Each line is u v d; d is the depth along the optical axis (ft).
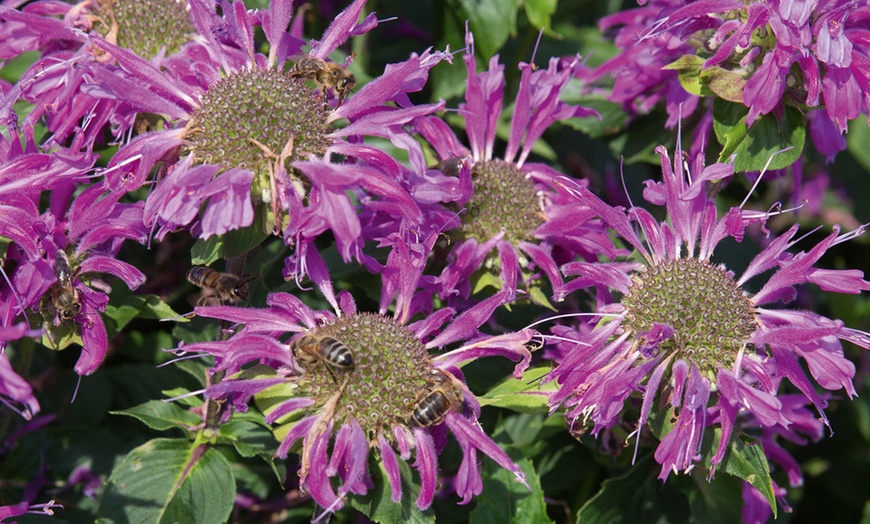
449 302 1.96
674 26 1.97
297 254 1.81
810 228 2.50
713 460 1.82
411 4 2.35
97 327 1.84
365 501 1.81
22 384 1.72
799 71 1.93
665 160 1.91
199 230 1.83
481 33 2.18
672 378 1.85
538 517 1.97
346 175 1.78
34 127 1.95
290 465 2.06
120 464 1.90
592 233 1.98
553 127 2.29
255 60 1.89
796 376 1.85
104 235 1.84
